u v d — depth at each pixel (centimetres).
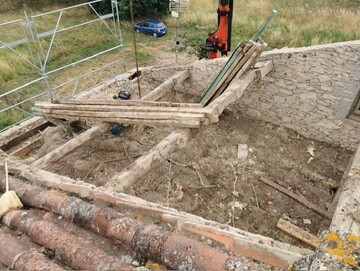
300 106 747
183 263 257
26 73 1287
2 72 1251
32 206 367
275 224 597
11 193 363
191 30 1580
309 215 618
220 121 832
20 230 326
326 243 217
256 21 1447
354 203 342
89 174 685
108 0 1675
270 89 763
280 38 1286
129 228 298
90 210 329
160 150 521
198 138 764
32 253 281
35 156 709
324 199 651
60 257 284
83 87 1180
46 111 695
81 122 757
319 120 742
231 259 252
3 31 1564
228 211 617
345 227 314
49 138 745
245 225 593
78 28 1653
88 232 324
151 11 1742
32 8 1927
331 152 746
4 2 1939
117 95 891
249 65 645
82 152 741
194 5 1752
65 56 1419
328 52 645
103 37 1550
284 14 1510
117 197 370
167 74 917
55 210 346
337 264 200
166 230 311
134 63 1338
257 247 285
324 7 1561
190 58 1327
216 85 670
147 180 664
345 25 1331
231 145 762
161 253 269
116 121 608
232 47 1277
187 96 908
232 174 693
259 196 650
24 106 1055
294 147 762
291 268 223
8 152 740
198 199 636
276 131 798
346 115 702
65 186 395
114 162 714
